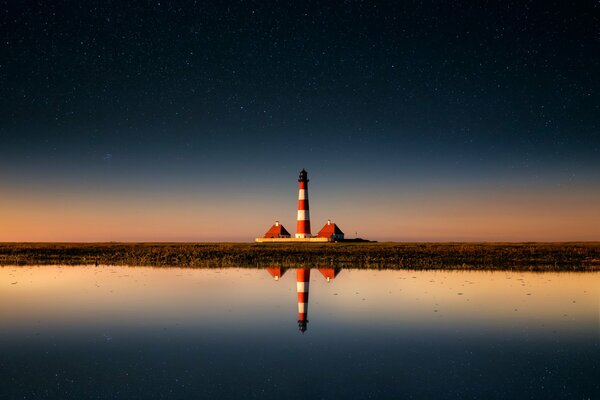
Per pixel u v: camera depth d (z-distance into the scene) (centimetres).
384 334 1560
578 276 3084
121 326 1677
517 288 2519
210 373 1202
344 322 1720
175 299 2208
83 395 1070
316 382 1136
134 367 1245
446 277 3053
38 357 1330
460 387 1110
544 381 1150
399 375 1187
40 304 2094
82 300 2189
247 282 2841
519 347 1416
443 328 1636
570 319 1773
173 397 1055
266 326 1669
